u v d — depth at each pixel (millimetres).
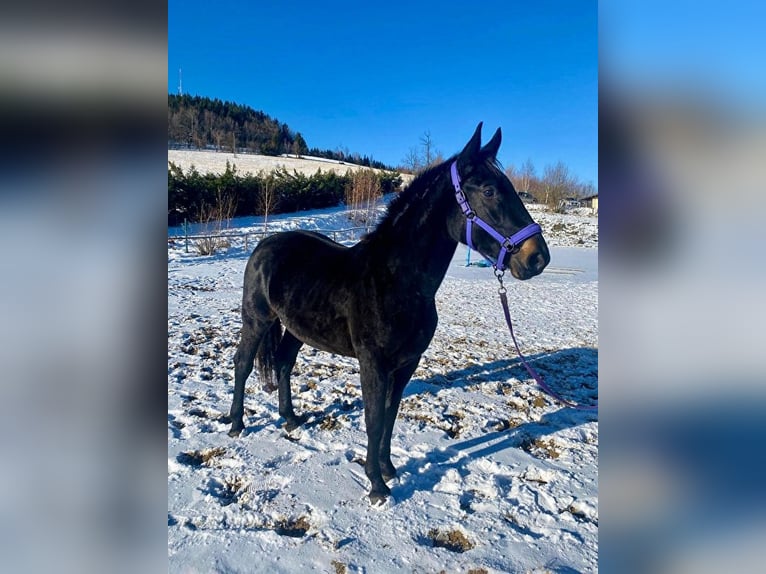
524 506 2496
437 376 4672
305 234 3150
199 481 2605
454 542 2215
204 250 14422
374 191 27469
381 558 2055
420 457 2979
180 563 1979
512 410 3844
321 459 2895
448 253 2422
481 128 2287
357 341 2412
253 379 4285
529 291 10914
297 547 2109
